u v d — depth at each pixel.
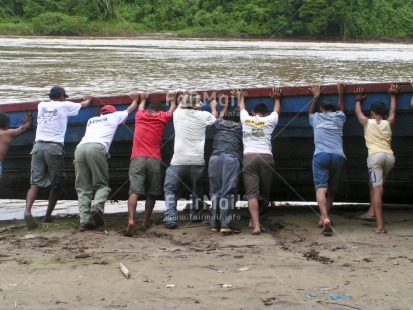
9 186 9.27
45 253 6.70
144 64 31.61
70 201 9.91
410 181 8.31
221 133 7.76
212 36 70.06
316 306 5.11
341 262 6.23
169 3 71.62
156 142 7.88
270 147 7.77
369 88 7.82
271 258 6.41
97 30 67.94
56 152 8.05
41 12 67.75
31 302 5.27
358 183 8.46
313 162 7.58
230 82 23.98
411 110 7.79
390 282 5.64
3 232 7.95
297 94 8.03
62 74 26.17
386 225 7.84
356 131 8.06
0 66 29.31
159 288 5.55
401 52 49.19
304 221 8.10
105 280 5.79
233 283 5.66
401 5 76.00
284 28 71.25
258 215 7.75
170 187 7.87
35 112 8.66
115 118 7.99
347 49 53.53
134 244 7.07
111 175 8.88
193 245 7.01
